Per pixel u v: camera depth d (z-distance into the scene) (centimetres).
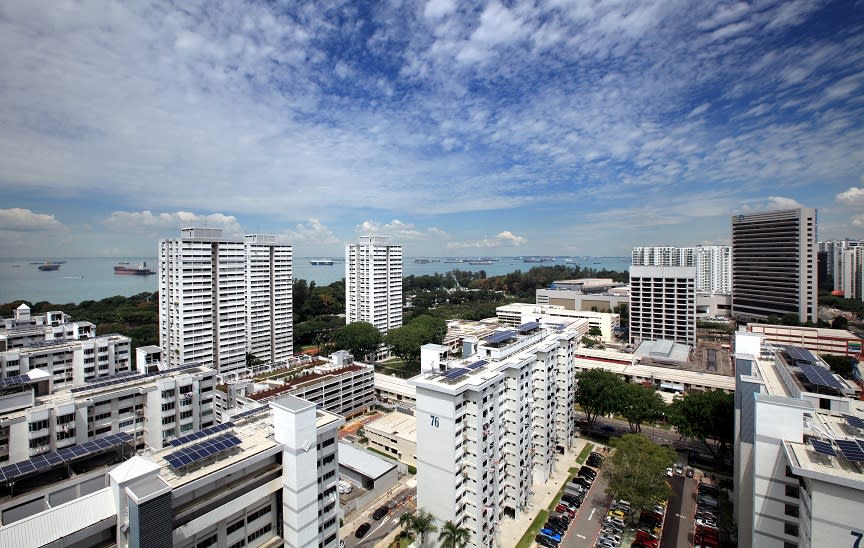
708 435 8919
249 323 15400
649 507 7262
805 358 7144
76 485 4941
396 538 6800
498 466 7025
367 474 8112
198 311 13188
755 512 5219
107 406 7119
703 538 6681
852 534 4031
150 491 3688
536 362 8269
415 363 17288
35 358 9700
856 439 4728
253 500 4550
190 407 7938
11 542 3328
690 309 18350
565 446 9456
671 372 14312
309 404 4903
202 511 4162
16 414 6334
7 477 4541
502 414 7181
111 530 3834
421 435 6444
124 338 11262
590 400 10475
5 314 19638
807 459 4447
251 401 9900
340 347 17150
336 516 5403
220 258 13675
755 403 5203
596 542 6794
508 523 7269
